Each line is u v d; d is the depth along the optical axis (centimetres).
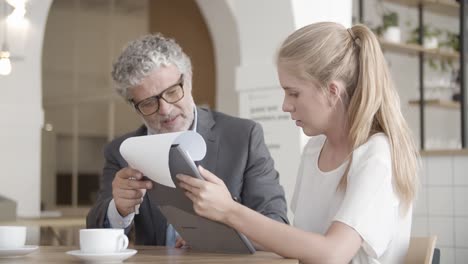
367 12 637
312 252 140
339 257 141
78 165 703
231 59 479
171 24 554
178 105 194
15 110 487
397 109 156
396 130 154
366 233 144
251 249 154
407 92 657
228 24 477
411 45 554
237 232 148
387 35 542
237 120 212
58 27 695
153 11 575
